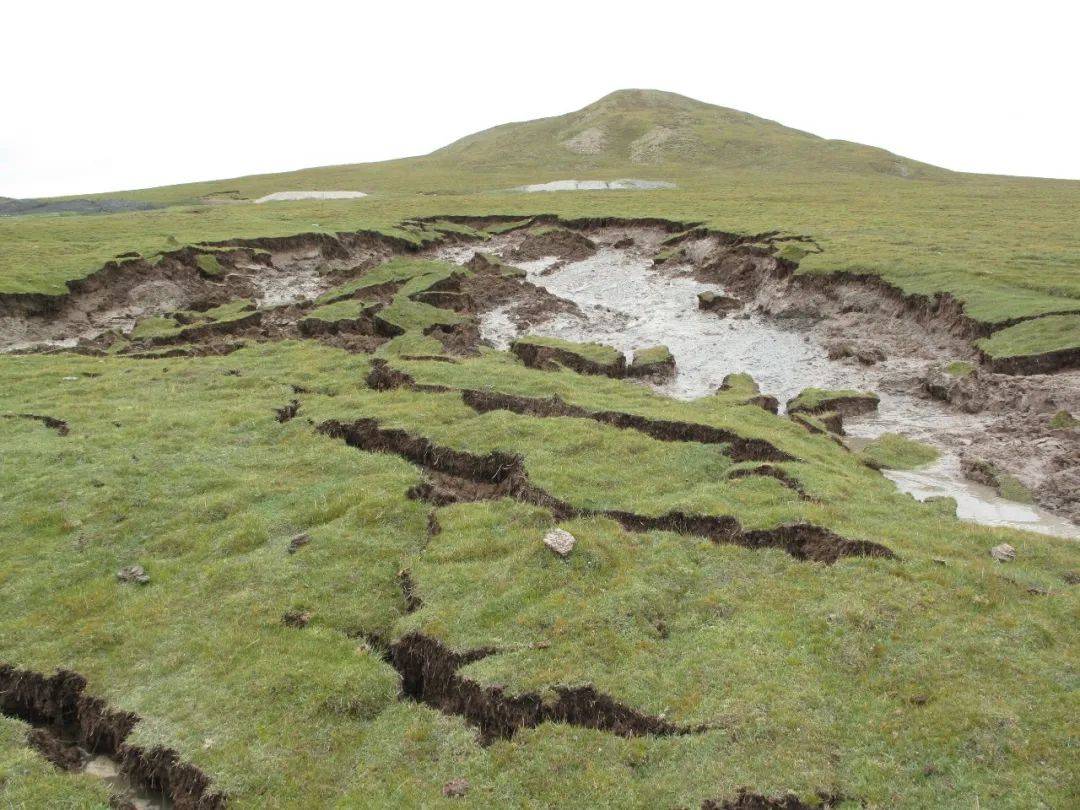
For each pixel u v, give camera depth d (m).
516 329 43.44
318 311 41.41
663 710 11.70
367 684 12.81
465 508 18.33
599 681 12.23
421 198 92.50
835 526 16.50
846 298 41.03
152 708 12.55
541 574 14.94
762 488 18.73
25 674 13.51
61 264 46.31
